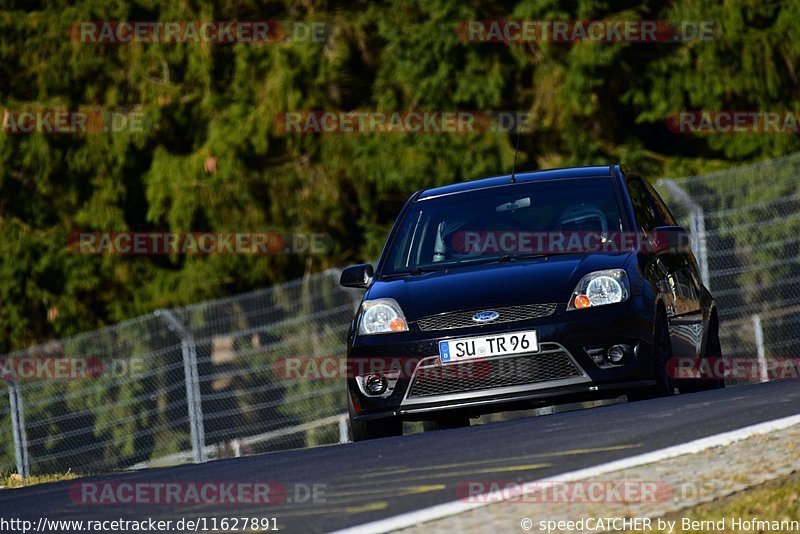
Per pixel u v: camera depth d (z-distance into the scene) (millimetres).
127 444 53344
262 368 53281
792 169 54219
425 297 29328
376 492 19547
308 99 76312
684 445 20109
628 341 28078
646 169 77875
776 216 54531
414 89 76250
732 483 17953
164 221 81312
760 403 24297
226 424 53312
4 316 76438
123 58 79062
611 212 31391
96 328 77312
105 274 77688
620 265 29172
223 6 79188
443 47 76125
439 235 32125
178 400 51750
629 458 19719
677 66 79688
